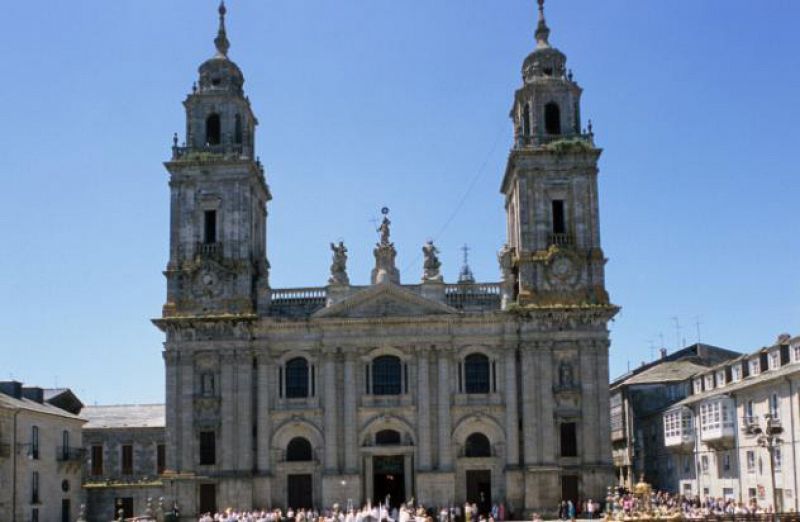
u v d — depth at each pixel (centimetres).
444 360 8362
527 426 8200
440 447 8256
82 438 10169
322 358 8438
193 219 8631
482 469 8306
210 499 8244
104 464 10306
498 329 8412
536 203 8569
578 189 8581
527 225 8538
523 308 8306
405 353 8444
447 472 8206
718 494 8100
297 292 8731
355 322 8412
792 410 6750
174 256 8588
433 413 8338
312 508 8294
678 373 10162
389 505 8138
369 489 8300
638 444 10212
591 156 8612
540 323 8344
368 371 8456
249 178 8681
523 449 8225
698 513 6353
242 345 8400
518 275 8531
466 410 8331
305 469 8350
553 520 7906
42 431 8862
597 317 8331
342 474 8244
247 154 8762
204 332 8431
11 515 8125
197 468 8262
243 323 8412
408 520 6406
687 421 8731
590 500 7988
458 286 8656
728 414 7900
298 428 8412
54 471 9075
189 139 8781
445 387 8331
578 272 8450
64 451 9350
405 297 8481
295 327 8469
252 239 8881
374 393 8419
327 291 8612
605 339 8306
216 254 8588
